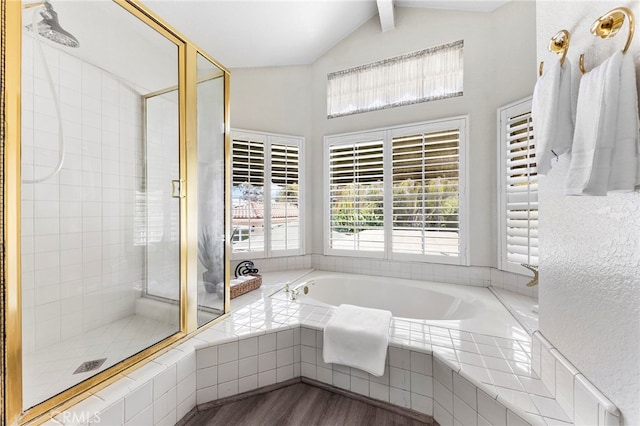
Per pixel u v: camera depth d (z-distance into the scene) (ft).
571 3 3.17
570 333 3.28
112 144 6.44
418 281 9.00
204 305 6.05
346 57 10.32
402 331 5.58
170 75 5.78
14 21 3.29
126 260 6.29
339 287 9.58
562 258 3.44
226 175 6.66
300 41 9.60
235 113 10.01
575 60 3.07
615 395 2.54
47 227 5.38
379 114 9.80
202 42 8.54
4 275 3.21
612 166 2.22
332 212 10.61
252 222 10.12
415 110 9.23
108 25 5.61
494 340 5.20
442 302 8.04
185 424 4.75
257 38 8.87
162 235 5.91
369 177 9.93
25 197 5.06
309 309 6.80
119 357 4.82
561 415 3.34
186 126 5.73
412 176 9.23
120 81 6.20
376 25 9.81
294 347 5.96
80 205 5.91
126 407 3.86
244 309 6.81
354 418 4.92
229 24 8.03
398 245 9.48
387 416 4.98
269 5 7.71
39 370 4.50
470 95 8.39
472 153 8.38
